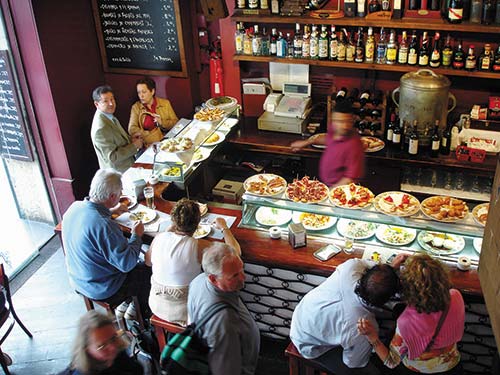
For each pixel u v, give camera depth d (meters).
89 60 5.08
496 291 2.01
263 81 5.10
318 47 4.63
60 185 4.96
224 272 2.44
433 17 4.21
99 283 3.36
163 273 3.00
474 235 3.03
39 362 3.68
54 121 4.71
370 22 4.29
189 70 5.20
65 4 4.64
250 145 4.76
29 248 4.80
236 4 4.77
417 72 4.24
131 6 4.93
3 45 4.46
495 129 4.29
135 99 5.47
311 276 3.15
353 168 3.70
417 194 4.51
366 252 3.13
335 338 2.55
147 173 4.16
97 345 2.27
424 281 2.33
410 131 4.36
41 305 4.20
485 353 3.07
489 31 4.05
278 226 3.43
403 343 2.42
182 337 2.54
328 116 4.73
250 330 2.63
